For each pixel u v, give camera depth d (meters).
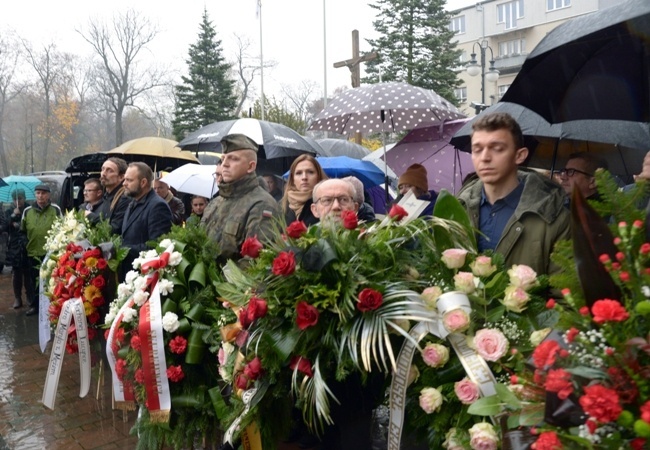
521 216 2.31
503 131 2.39
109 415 4.46
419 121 5.77
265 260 2.32
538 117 3.73
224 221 3.51
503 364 1.87
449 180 6.15
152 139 7.93
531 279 1.97
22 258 8.22
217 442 3.29
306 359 2.15
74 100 43.44
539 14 35.84
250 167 3.59
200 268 3.29
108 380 5.05
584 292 1.39
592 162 3.21
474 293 2.02
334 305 2.08
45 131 43.47
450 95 22.00
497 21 37.66
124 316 3.28
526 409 1.47
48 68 42.50
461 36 38.97
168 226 4.58
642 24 1.90
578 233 1.40
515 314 2.00
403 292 2.04
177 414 3.22
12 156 45.25
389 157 6.64
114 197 5.59
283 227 2.43
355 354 1.99
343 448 2.27
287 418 2.42
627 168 3.83
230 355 2.70
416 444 2.11
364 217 4.24
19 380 5.40
